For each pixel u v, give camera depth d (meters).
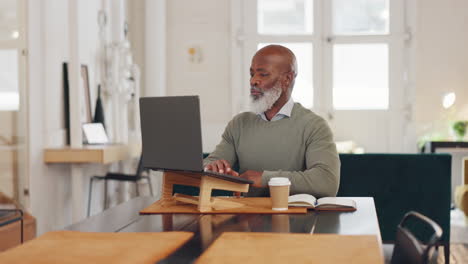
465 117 7.66
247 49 7.88
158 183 6.74
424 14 7.72
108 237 1.52
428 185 4.05
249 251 1.34
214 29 7.89
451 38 7.70
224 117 7.91
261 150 2.53
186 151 1.92
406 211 4.07
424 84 7.74
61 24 5.03
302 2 7.90
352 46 7.87
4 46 3.97
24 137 4.29
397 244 1.68
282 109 2.54
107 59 6.21
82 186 4.85
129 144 5.42
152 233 1.57
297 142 2.49
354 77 7.87
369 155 4.11
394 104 7.80
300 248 1.37
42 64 4.63
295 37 7.89
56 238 1.51
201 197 1.94
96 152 4.59
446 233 4.02
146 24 7.41
